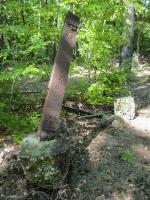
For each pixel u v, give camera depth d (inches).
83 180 200.2
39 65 275.0
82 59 295.6
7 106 255.9
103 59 283.3
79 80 313.3
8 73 221.0
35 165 179.3
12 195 182.5
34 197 181.6
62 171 186.9
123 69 309.6
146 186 201.9
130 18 457.4
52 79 193.6
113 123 262.4
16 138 219.3
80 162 213.2
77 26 201.9
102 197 192.7
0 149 216.4
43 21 279.4
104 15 278.1
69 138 233.1
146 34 676.7
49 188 184.1
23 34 258.2
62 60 196.4
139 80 461.7
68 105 289.3
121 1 283.6
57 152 182.4
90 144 233.1
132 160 221.6
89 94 278.4
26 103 274.4
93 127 257.8
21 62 253.6
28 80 366.3
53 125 196.4
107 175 207.3
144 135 253.4
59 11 277.0
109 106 302.7
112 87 289.9
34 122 241.1
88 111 281.7
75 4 275.6
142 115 293.3
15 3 262.8
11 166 201.2
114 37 279.9
